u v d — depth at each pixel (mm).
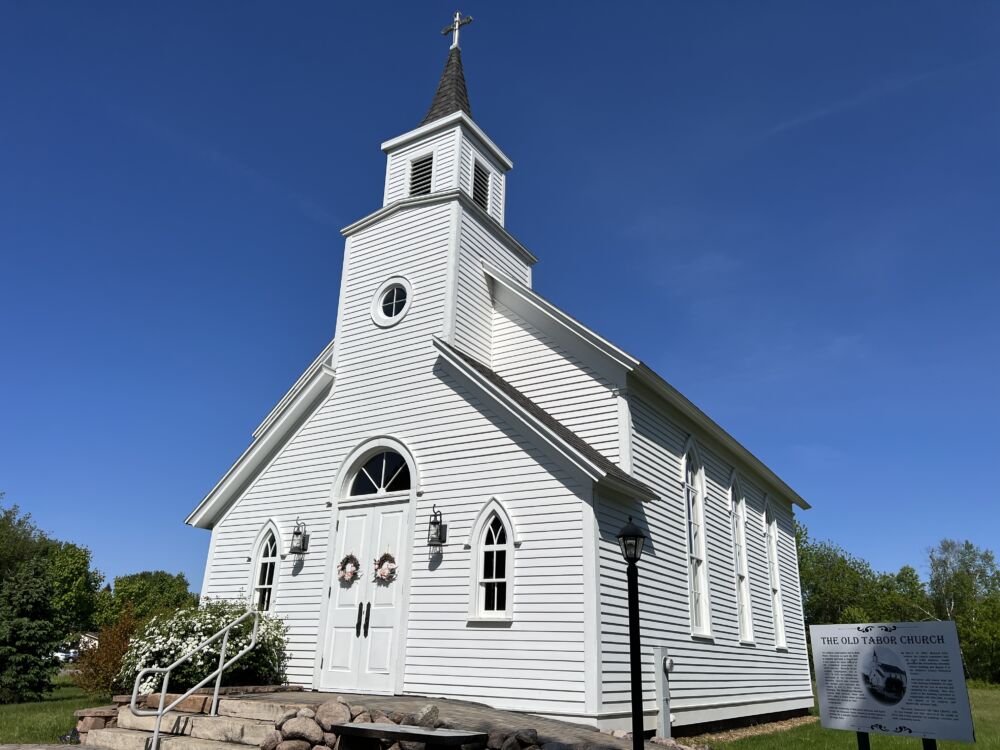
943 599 66938
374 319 16531
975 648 50500
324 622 14398
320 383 16469
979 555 72750
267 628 14133
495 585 12719
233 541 16578
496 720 9820
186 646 12930
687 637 14945
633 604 8812
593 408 14648
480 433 13844
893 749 13727
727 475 19766
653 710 12781
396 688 12883
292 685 13828
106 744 10578
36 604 23984
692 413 16953
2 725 13172
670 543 15039
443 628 12867
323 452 16000
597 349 14781
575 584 11867
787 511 25750
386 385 15648
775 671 20656
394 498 14469
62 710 16328
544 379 15492
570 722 11062
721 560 17969
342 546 14852
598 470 12062
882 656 8828
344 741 8789
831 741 14688
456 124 17953
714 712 15648
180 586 83312
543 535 12453
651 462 14922
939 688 8312
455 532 13438
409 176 18422
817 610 60438
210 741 9734
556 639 11727
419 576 13523
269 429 16656
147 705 11750
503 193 19500
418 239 16719
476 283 16516
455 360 14336
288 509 16000
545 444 12898
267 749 8977
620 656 11961
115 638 18953
